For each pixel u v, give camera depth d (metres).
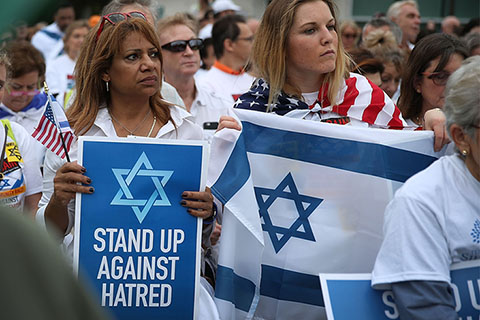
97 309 1.11
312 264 3.57
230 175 3.52
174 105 3.98
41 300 1.06
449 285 2.74
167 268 3.40
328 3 3.85
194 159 3.46
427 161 3.58
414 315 2.68
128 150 3.43
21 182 4.40
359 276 2.90
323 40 3.73
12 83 5.65
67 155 3.49
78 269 3.35
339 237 3.57
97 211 3.38
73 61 8.98
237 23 7.41
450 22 11.74
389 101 4.04
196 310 3.41
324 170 3.59
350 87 3.98
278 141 3.61
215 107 6.48
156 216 3.41
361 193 3.57
